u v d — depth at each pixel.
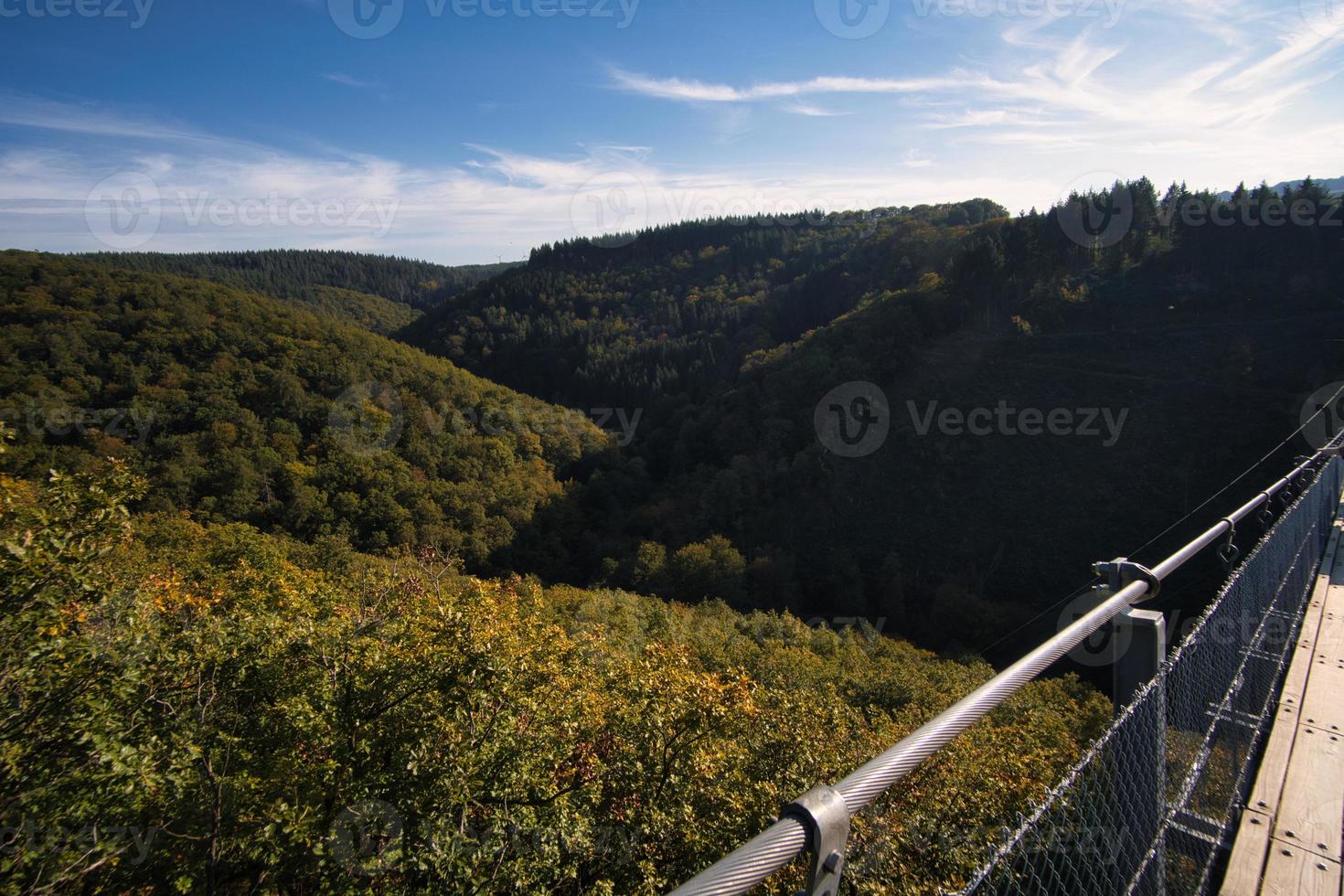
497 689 7.19
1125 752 1.65
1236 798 2.26
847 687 21.44
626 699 9.09
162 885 5.87
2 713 4.84
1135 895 1.59
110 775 5.09
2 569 4.69
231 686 7.08
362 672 7.48
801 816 0.90
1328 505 5.02
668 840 7.78
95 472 5.24
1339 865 1.93
